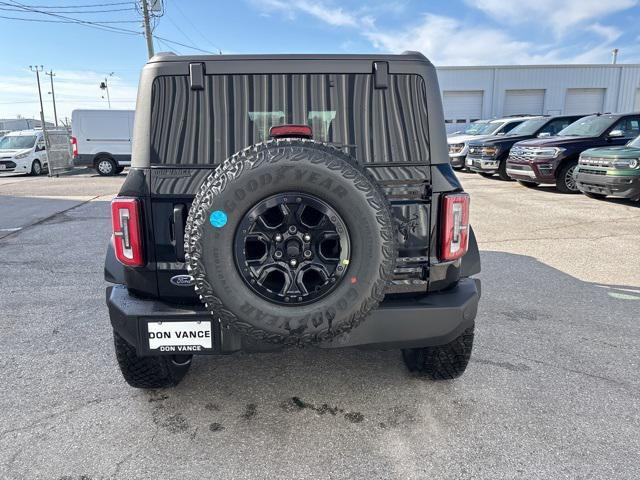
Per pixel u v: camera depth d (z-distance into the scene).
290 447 2.38
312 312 2.03
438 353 2.74
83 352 3.40
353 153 2.36
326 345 2.28
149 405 2.74
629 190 8.30
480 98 28.97
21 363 3.24
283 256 2.03
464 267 2.62
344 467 2.23
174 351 2.29
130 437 2.45
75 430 2.51
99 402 2.77
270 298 2.04
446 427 2.53
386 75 2.34
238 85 2.31
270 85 2.33
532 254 5.94
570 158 10.36
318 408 2.71
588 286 4.77
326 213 2.00
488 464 2.24
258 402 2.78
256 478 2.16
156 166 2.29
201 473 2.19
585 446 2.37
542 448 2.35
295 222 2.00
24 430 2.50
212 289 2.00
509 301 4.36
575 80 28.78
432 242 2.39
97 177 17.50
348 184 1.97
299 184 1.96
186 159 2.30
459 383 2.97
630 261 5.61
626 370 3.12
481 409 2.69
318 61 2.33
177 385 2.96
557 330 3.74
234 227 1.98
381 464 2.25
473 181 13.33
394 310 2.28
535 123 13.57
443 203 2.34
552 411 2.66
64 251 6.39
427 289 2.42
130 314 2.27
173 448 2.37
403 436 2.46
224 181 1.95
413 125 2.37
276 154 1.95
